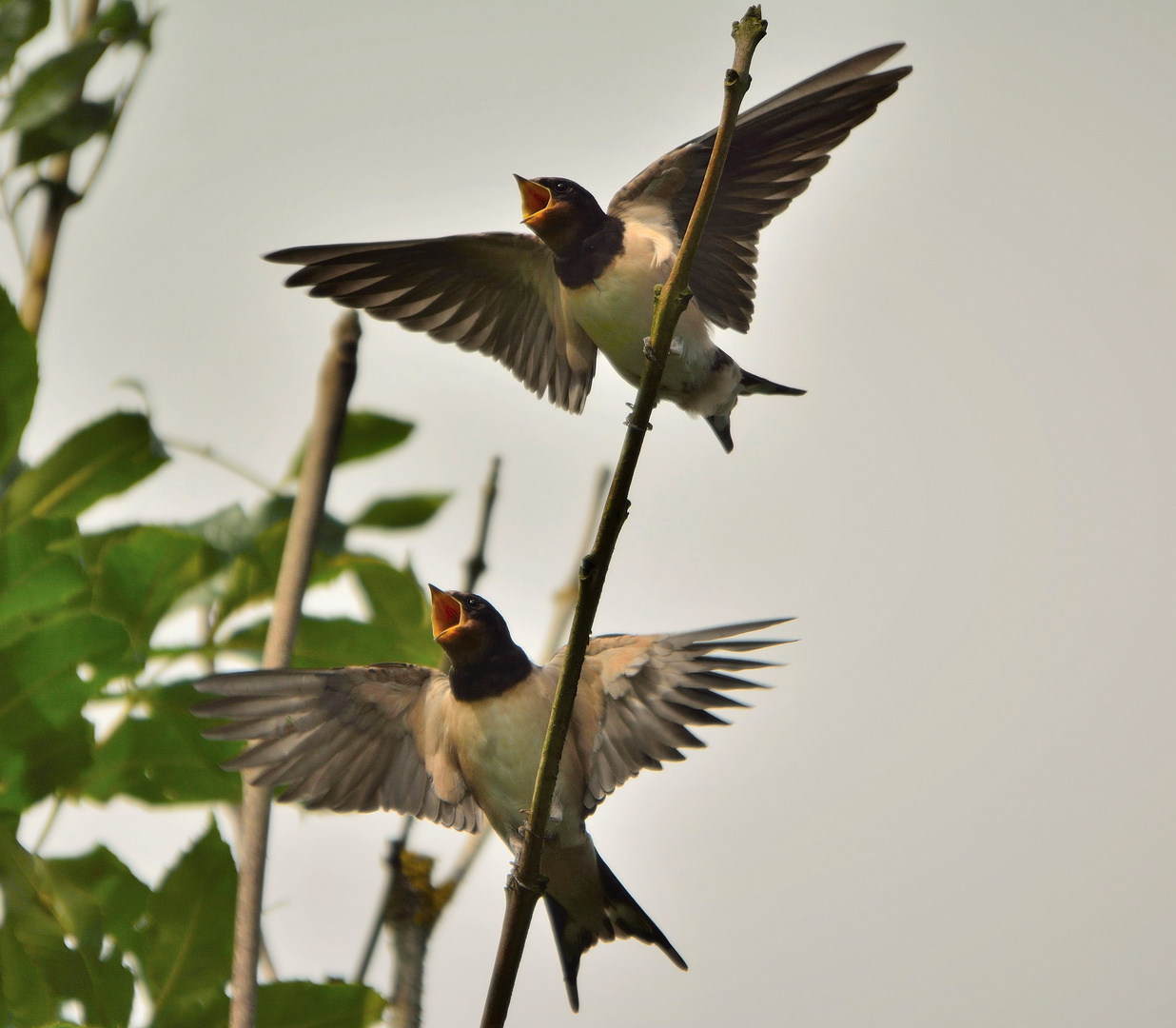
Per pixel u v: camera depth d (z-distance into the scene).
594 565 6.65
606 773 9.05
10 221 9.20
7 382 7.98
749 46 6.75
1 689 7.85
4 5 9.70
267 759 8.98
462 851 7.83
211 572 9.16
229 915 7.99
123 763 8.53
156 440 9.11
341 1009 7.81
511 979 6.83
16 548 7.91
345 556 9.89
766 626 8.66
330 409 7.93
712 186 6.80
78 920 7.80
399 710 9.48
